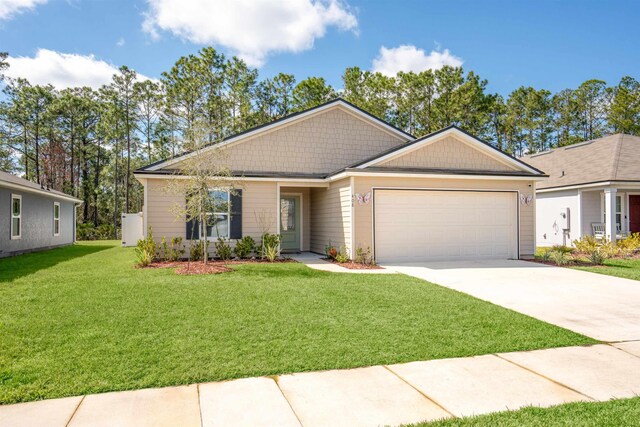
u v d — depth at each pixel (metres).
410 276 9.80
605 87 41.78
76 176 37.94
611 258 13.88
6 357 4.36
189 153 13.02
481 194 13.62
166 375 3.93
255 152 14.85
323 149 15.55
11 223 14.98
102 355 4.43
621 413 3.24
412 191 12.96
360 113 15.92
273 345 4.80
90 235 29.72
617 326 5.83
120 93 33.41
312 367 4.20
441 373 4.10
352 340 5.02
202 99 30.08
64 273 9.84
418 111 33.16
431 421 3.11
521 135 41.97
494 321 5.94
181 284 8.32
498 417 3.17
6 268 10.95
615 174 16.28
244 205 13.67
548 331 5.51
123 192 38.38
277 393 3.61
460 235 13.40
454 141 13.73
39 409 3.28
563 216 18.84
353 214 12.34
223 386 3.75
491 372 4.14
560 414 3.23
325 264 12.11
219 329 5.36
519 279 9.61
